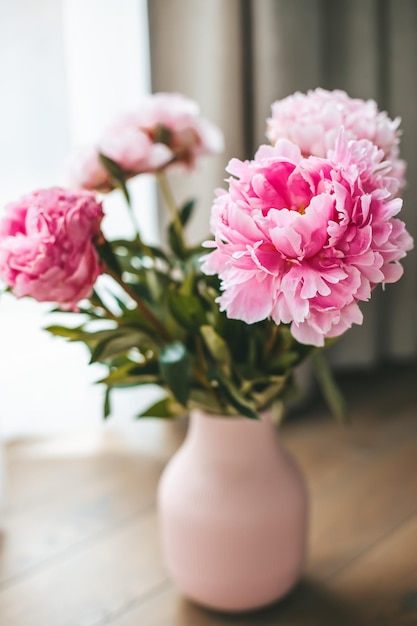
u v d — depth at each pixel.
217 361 0.84
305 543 0.94
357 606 0.96
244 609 0.93
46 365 1.35
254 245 0.67
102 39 1.28
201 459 0.91
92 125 1.30
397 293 1.67
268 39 1.33
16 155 1.25
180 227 0.92
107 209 1.32
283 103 0.79
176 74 1.30
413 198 1.60
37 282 0.74
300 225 0.66
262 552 0.90
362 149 0.69
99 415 1.41
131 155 0.85
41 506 1.17
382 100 1.55
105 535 1.10
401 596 0.97
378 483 1.21
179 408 0.91
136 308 0.86
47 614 0.96
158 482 1.23
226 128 1.33
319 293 0.67
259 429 0.90
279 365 0.85
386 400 1.56
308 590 0.99
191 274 0.86
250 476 0.90
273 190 0.68
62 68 1.26
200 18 1.29
